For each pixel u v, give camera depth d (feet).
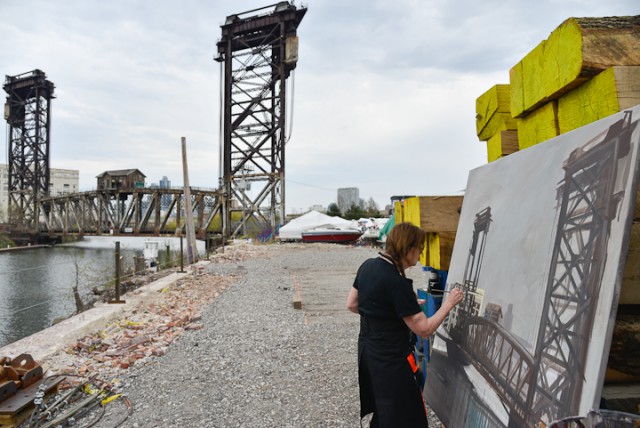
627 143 4.19
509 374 5.53
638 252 4.81
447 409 7.34
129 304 26.50
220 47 146.92
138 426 10.80
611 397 4.66
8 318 46.19
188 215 66.03
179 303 28.86
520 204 6.47
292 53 135.95
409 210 11.32
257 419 11.09
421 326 6.42
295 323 22.65
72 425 10.89
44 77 238.89
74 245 204.54
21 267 112.06
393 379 6.61
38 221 224.94
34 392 11.53
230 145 144.36
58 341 17.65
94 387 13.28
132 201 171.83
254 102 143.43
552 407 4.39
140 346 17.95
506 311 5.98
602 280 4.06
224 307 27.61
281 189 137.80
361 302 7.06
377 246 101.96
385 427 6.48
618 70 5.29
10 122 242.78
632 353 5.04
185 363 15.90
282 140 138.10
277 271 50.52
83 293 56.65
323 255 76.23
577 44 5.70
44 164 240.73
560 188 5.39
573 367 4.19
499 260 6.65
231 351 17.43
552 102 6.95
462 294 7.18
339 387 13.23
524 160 6.78
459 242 8.75
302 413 11.40
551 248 5.24
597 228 4.37
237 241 125.08
